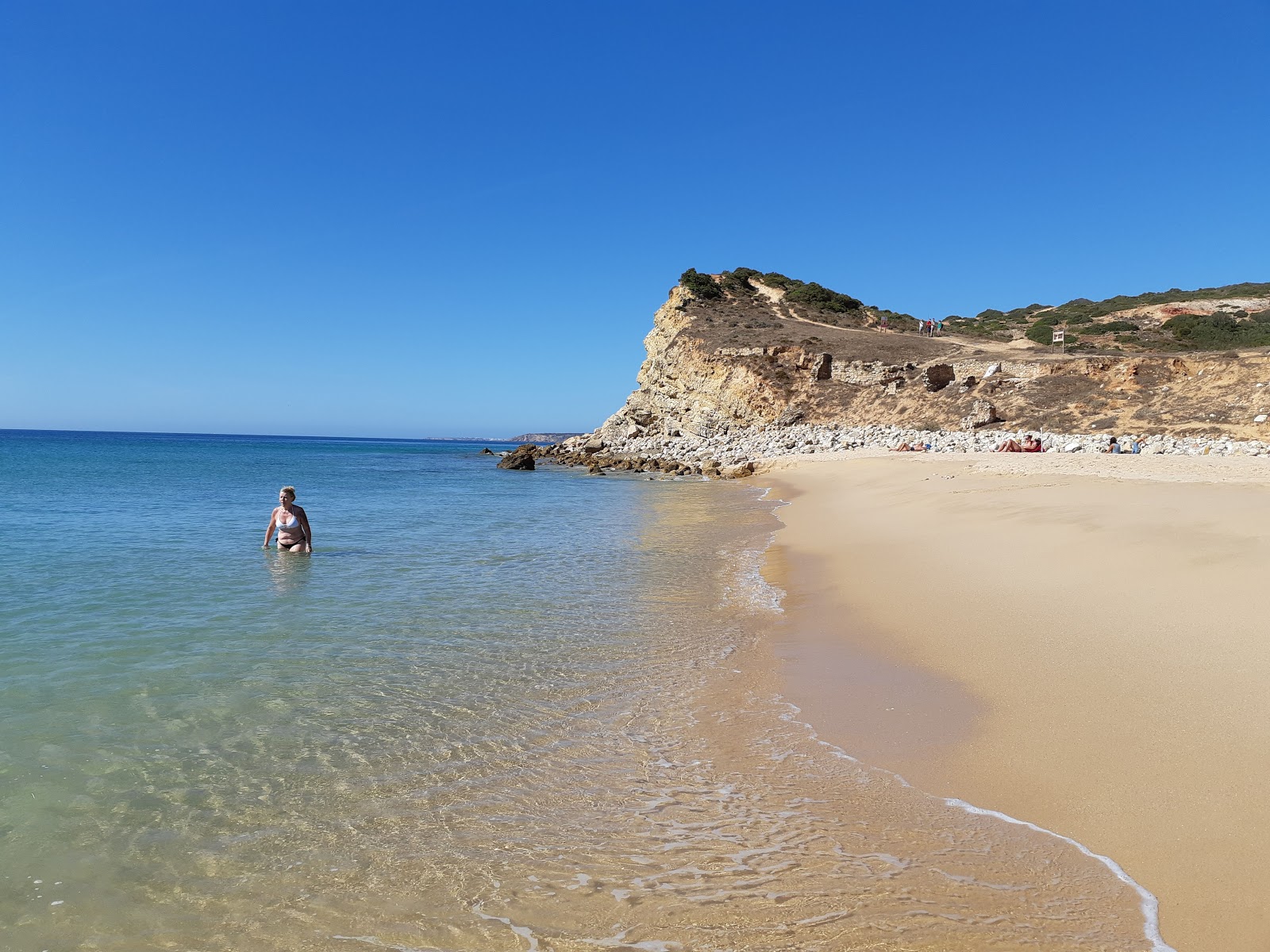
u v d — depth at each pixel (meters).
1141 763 4.96
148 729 5.97
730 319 78.12
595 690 7.07
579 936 3.61
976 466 29.86
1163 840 4.12
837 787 5.11
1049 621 8.31
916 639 8.38
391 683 7.18
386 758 5.57
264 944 3.55
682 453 61.09
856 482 30.88
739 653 8.26
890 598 10.37
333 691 6.94
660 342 82.94
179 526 18.69
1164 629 7.42
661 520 22.12
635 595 11.27
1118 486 18.30
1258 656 6.37
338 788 5.10
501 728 6.16
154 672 7.30
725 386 65.38
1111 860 4.03
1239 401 40.19
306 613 9.78
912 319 91.38
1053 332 68.81
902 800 4.89
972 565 11.70
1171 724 5.45
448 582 12.09
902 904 3.78
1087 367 50.03
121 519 20.03
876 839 4.41
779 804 4.89
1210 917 3.49
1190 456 29.25
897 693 6.82
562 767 5.46
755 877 4.07
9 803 4.77
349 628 9.09
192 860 4.23
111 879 4.04
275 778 5.21
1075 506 15.44
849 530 17.73
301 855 4.30
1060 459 29.73
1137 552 10.45
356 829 4.59
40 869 4.09
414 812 4.80
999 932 3.51
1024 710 6.11
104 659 7.64
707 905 3.83
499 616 9.83
